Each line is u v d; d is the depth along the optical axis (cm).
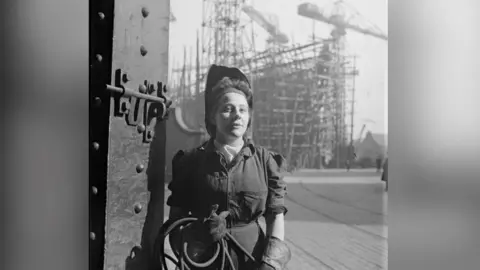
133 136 117
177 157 147
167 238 144
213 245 146
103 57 100
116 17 101
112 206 106
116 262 110
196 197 148
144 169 127
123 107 107
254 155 150
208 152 148
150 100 124
